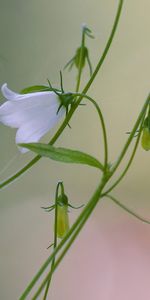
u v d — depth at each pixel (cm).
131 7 43
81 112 43
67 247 21
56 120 23
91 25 43
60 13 43
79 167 44
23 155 43
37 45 43
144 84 43
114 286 42
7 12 43
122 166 42
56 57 43
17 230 44
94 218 43
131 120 43
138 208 42
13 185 44
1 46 43
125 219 42
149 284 41
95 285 42
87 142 44
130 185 42
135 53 43
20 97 22
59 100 23
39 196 44
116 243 42
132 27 43
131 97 43
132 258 42
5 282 44
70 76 43
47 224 44
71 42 43
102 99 43
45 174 44
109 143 44
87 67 43
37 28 43
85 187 44
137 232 42
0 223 44
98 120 43
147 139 23
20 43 43
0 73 43
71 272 43
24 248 44
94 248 43
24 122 23
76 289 42
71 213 43
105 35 43
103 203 43
